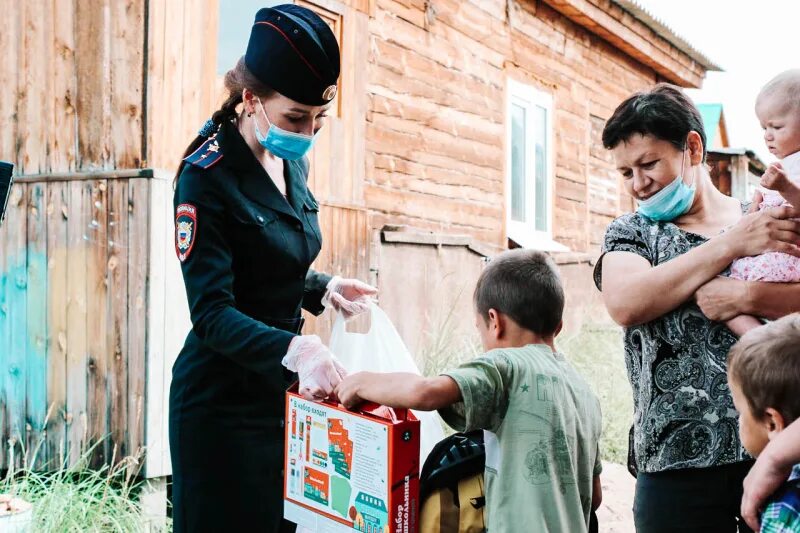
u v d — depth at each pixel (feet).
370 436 5.38
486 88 24.59
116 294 12.10
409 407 5.50
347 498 5.57
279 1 15.67
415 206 21.21
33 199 12.91
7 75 13.17
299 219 7.15
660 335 6.27
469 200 23.68
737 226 6.05
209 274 6.44
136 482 11.95
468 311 21.74
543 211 28.78
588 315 26.71
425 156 21.62
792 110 6.81
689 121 6.27
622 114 6.36
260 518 6.98
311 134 6.84
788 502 4.90
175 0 12.68
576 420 6.10
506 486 5.77
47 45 12.90
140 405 11.84
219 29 14.44
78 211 12.48
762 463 5.01
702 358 6.13
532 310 6.22
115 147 12.44
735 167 47.29
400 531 5.30
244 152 6.84
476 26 24.04
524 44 26.91
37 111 12.99
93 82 12.60
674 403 6.15
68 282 12.55
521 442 5.78
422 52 21.52
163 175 12.03
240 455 6.85
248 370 6.88
